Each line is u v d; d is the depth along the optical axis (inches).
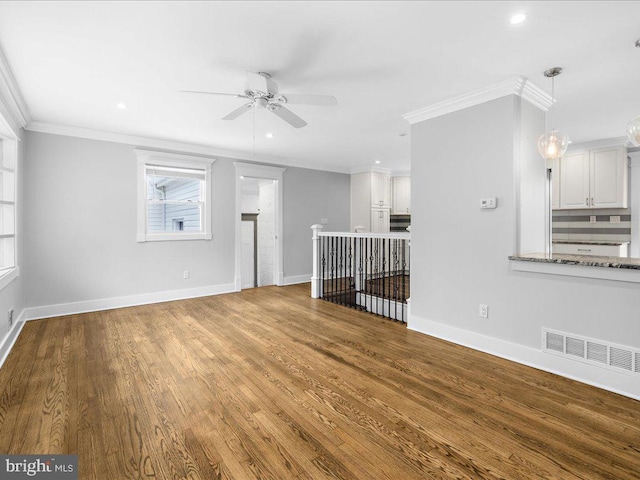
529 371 103.0
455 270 127.7
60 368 103.1
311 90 118.9
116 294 178.4
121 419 76.5
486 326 118.4
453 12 75.4
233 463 62.8
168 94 123.0
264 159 232.8
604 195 178.1
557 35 84.0
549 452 66.0
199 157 203.5
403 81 110.8
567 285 99.0
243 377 98.0
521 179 112.8
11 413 78.5
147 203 187.9
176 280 198.5
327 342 127.9
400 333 139.0
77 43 88.5
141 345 123.3
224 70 104.3
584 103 127.5
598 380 93.3
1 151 134.0
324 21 79.1
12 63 98.9
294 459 63.9
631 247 183.9
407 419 77.2
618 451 66.2
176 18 78.0
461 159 124.7
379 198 279.7
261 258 277.6
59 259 162.4
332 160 249.8
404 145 201.3
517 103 111.3
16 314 136.9
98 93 121.9
